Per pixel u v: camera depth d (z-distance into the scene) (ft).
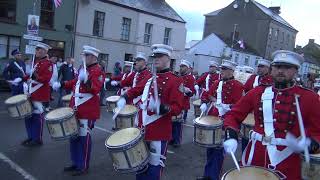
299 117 10.41
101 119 36.45
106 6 76.07
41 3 63.72
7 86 51.01
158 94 14.65
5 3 59.16
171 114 14.56
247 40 148.66
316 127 10.55
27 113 23.36
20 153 22.65
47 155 22.59
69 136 18.47
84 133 19.54
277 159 10.62
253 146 11.14
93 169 20.76
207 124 18.11
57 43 67.41
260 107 11.10
